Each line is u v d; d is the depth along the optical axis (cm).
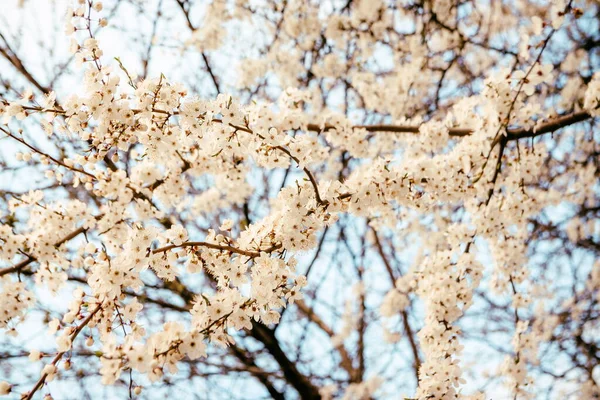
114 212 281
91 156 297
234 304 275
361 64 647
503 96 356
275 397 713
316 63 652
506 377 400
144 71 611
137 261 272
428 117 638
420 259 616
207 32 577
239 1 605
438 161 361
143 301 627
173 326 248
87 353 584
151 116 289
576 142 611
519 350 398
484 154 377
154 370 235
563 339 633
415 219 575
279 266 287
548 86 595
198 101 292
